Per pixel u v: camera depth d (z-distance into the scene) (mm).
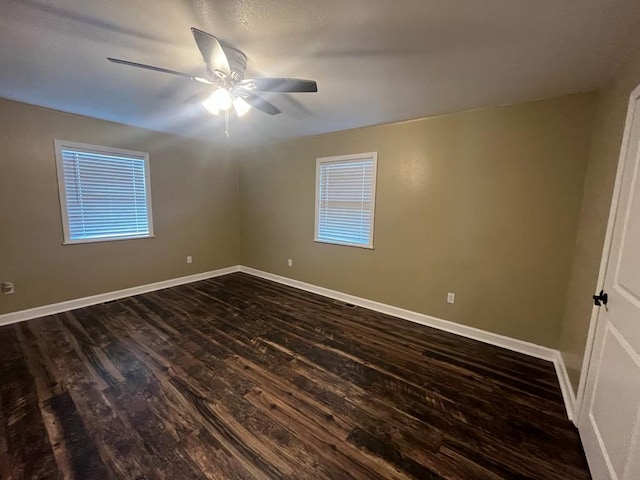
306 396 1998
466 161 2824
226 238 5129
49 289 3256
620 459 1173
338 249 3930
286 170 4422
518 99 2453
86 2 1353
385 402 1952
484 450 1584
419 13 1379
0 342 2641
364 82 2195
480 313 2869
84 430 1660
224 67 1679
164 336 2818
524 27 1470
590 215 2023
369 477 1421
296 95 2480
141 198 3979
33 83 2344
